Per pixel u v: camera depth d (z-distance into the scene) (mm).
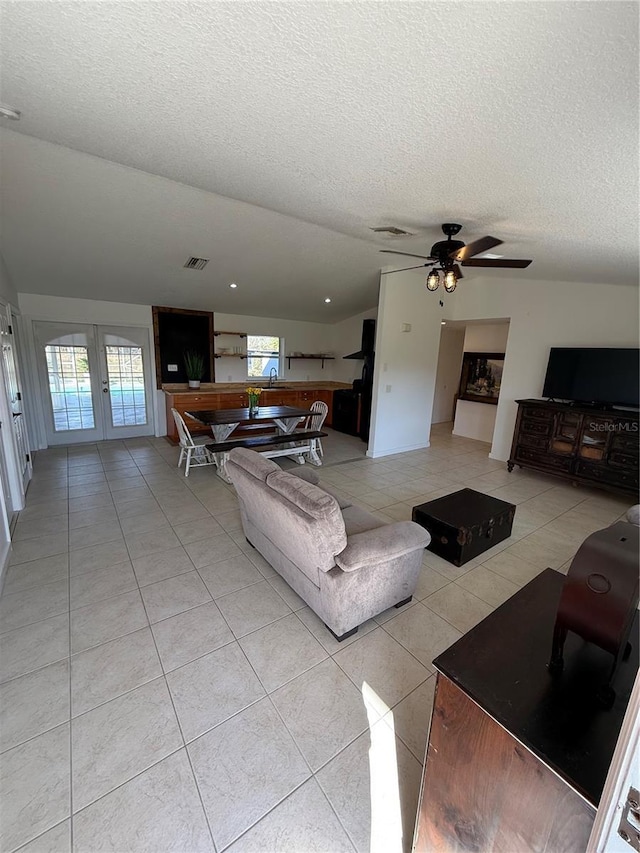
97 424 6062
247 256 4602
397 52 997
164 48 1118
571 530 3582
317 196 2557
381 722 1654
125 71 1275
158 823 1280
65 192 3080
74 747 1508
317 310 7262
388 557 2033
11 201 3119
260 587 2533
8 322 3850
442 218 2693
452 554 2916
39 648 1984
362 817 1314
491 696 921
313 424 5852
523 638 1147
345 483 4652
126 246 4125
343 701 1746
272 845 1234
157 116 1623
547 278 4922
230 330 7023
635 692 532
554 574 1500
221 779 1416
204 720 1635
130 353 6133
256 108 1434
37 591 2438
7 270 4145
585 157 1442
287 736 1582
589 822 728
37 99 1587
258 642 2070
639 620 1304
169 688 1780
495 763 888
